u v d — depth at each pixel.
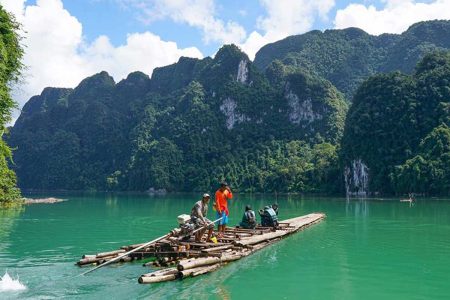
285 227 19.00
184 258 11.45
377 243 15.80
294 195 93.50
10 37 19.88
